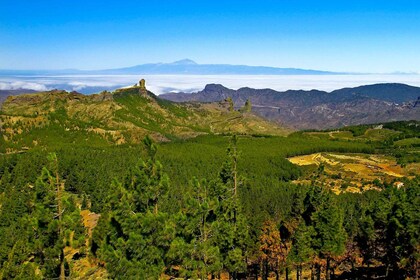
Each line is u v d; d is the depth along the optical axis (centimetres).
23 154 19662
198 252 4053
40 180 3809
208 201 4434
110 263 3428
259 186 13738
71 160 16562
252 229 6800
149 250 3491
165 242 3625
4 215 10775
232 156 5588
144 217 3469
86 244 7850
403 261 4859
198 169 17225
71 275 4503
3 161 17325
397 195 5975
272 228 6450
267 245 6341
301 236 5447
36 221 3750
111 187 3678
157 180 3775
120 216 3475
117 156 18450
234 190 5544
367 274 6712
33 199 3872
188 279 4094
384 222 5594
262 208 10356
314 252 5459
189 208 4147
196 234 4266
